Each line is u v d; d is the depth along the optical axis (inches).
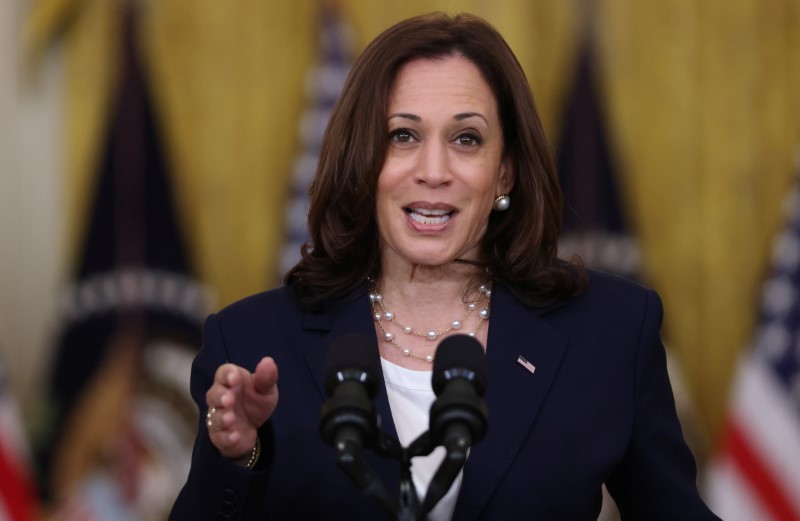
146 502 563.2
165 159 567.8
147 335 567.2
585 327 271.4
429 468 256.1
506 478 250.8
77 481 561.0
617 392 262.5
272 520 255.9
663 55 568.1
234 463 224.4
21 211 561.0
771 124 568.4
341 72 569.3
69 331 564.1
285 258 571.2
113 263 566.9
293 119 570.9
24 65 559.2
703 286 570.6
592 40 567.5
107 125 565.0
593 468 252.7
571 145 566.9
